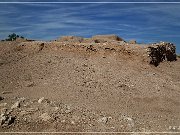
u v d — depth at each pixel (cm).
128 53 2716
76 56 2738
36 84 2112
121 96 1950
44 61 2589
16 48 2920
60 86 2055
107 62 2606
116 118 1466
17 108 1455
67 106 1556
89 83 2138
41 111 1431
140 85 2202
